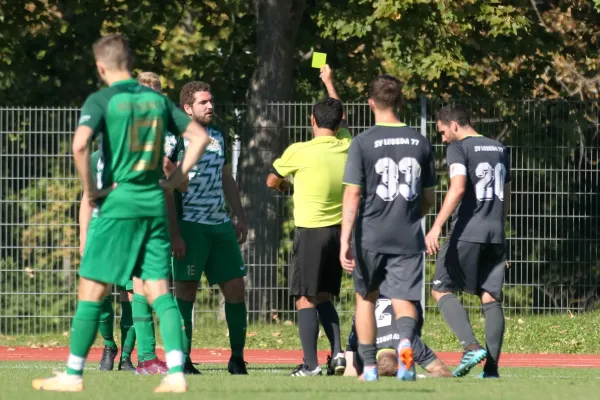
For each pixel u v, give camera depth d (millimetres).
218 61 76688
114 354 37156
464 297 57594
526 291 56562
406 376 25203
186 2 75688
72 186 57062
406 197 25297
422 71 66188
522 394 21750
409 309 25312
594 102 56000
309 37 74812
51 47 76250
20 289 57312
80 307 22094
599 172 56094
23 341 55969
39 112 56844
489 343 31766
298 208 33156
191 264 33312
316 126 33750
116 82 21578
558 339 53812
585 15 80375
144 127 21312
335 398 20359
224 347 54719
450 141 32469
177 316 21531
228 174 35688
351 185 25406
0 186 56875
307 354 33219
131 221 21266
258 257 57250
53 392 21641
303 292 33000
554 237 56375
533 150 55750
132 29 75750
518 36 69812
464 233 31656
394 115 25922
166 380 21469
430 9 65875
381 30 67250
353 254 25766
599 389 23516
